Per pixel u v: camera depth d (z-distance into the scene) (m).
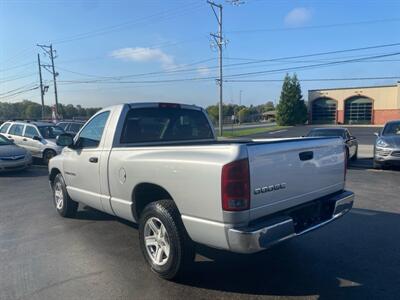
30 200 8.18
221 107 39.41
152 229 4.13
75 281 4.02
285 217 3.53
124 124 4.94
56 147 13.81
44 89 49.28
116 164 4.62
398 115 52.38
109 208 4.95
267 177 3.43
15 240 5.43
